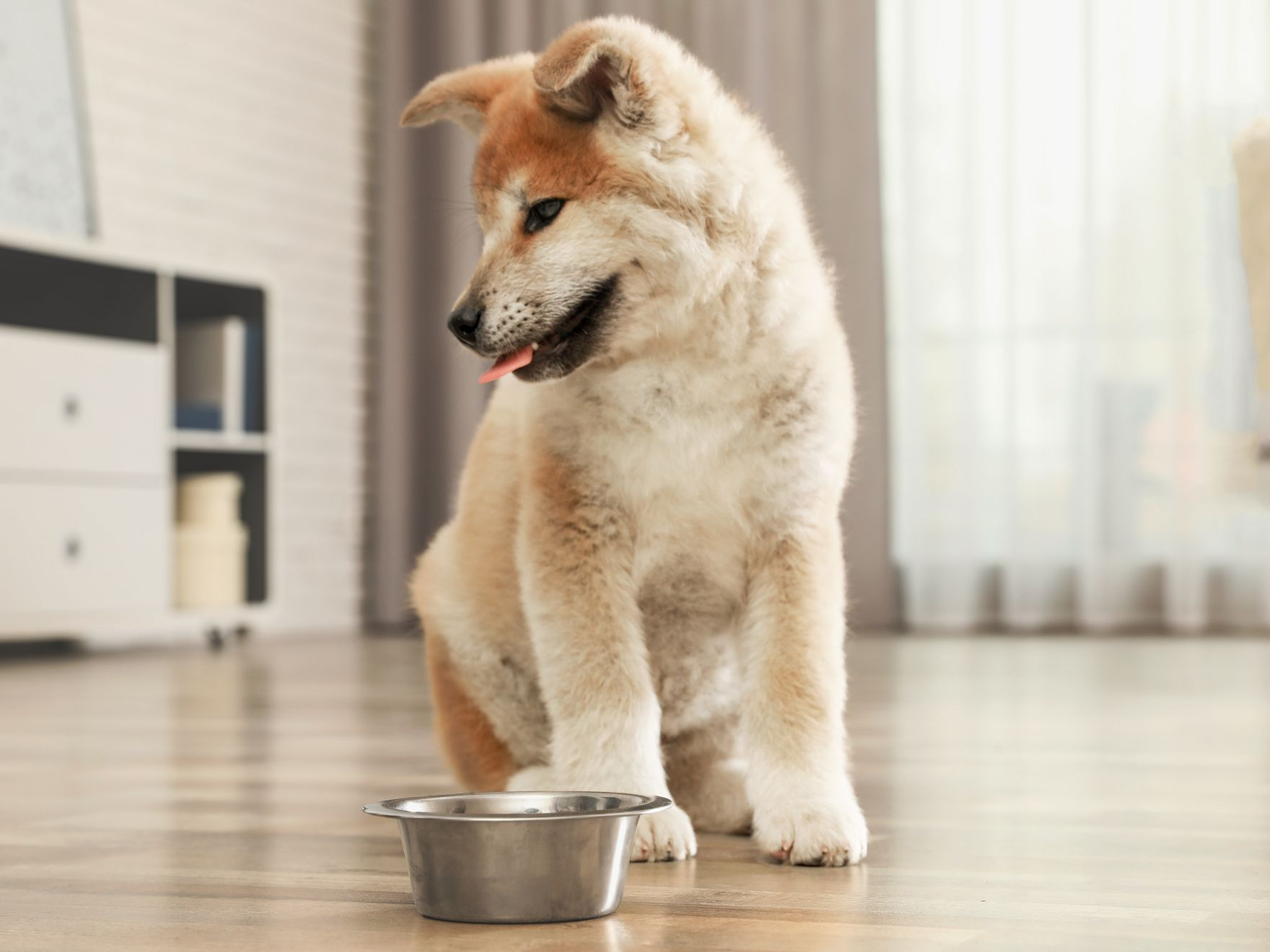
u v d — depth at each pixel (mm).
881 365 4852
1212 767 1959
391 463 5566
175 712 2760
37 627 3996
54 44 4648
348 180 5734
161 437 4379
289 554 5449
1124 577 4684
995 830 1481
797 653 1400
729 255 1381
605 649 1393
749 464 1403
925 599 4848
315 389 5570
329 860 1329
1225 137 4516
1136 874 1242
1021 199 4766
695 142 1400
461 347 1460
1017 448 4754
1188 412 4520
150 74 5020
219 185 5242
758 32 4992
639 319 1401
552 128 1433
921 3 4895
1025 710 2666
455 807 1162
